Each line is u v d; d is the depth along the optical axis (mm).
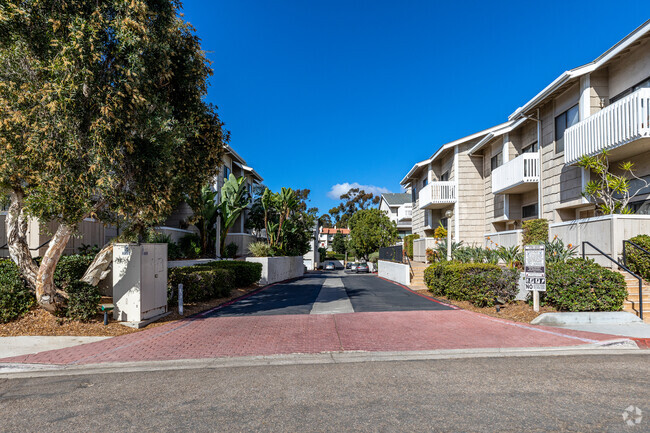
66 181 6848
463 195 21656
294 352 6508
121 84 7320
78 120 7082
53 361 6203
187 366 6004
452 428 3637
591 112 12398
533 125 16609
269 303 11984
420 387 4785
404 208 40688
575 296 8156
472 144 21734
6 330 7863
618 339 6621
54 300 8375
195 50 9383
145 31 7266
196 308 10797
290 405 4305
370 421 3828
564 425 3658
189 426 3822
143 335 7859
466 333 7508
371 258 39156
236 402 4434
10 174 7238
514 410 4016
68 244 11945
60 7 7109
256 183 35500
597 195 12000
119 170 7602
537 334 7258
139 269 8672
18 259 8461
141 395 4750
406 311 10008
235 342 7219
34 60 7184
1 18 6719
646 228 9922
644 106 9672
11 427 3906
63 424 3949
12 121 6746
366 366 5766
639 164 11344
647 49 10883
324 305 11375
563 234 12352
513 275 9656
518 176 15758
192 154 9906
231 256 22922
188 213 22266
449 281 11383
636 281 9414
